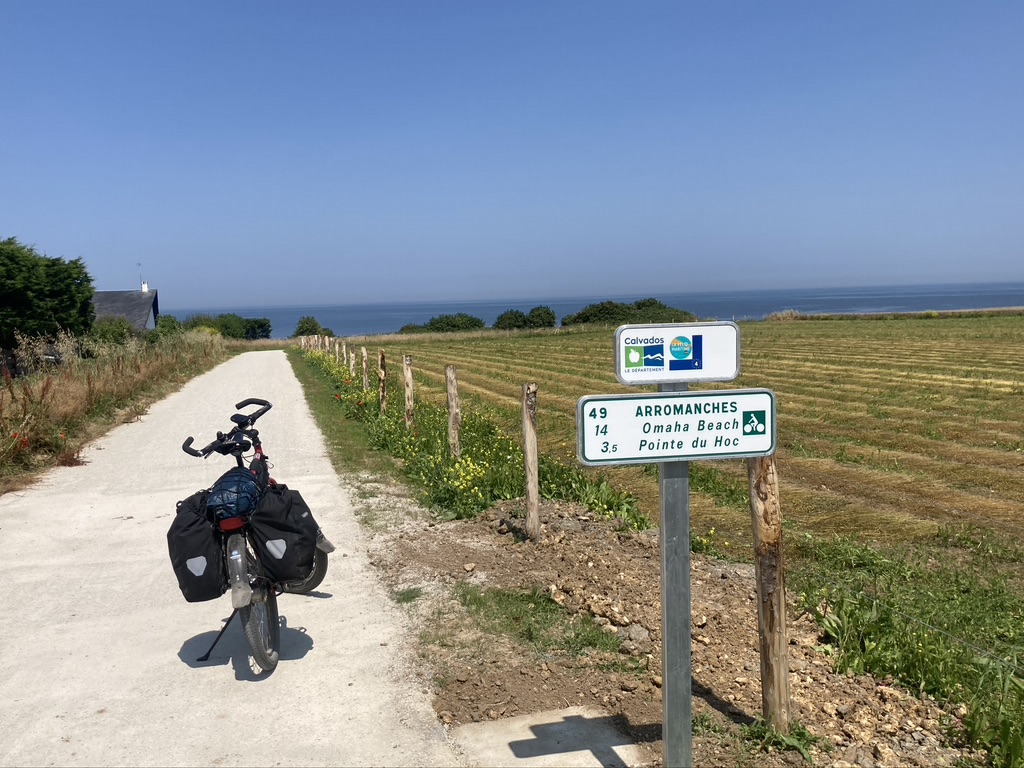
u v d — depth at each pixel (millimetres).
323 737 4086
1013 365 25359
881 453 12680
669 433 3305
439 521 8125
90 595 6328
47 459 11523
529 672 4672
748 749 3818
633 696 4387
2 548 7602
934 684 4531
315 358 34844
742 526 8664
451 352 41594
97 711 4426
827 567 7156
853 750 3828
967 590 6617
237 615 5855
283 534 4699
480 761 3805
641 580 6043
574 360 34500
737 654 4852
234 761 3893
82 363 19547
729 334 3340
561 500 8594
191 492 9875
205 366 33094
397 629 5410
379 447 12602
